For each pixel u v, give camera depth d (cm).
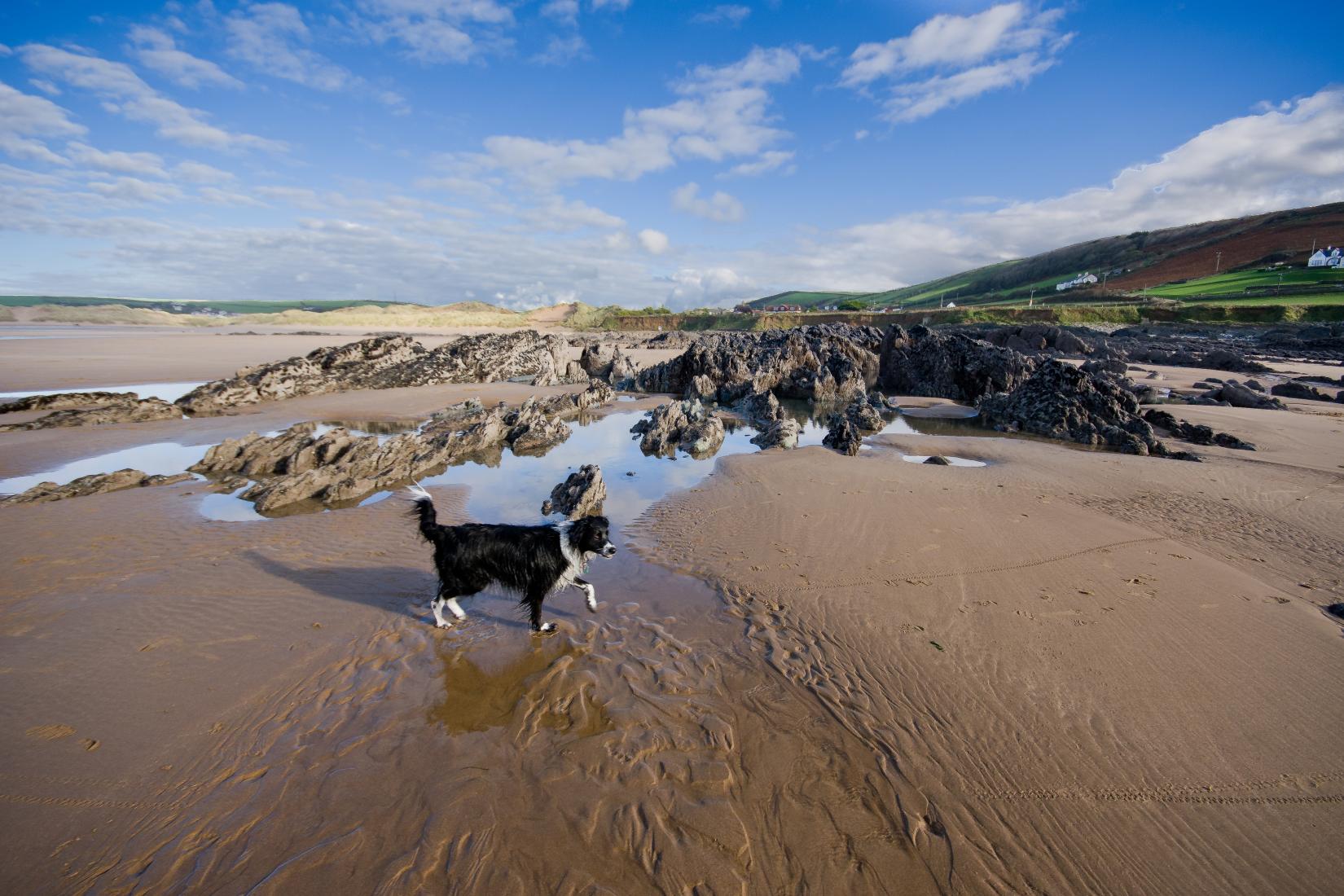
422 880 391
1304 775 479
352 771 482
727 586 817
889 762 495
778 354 3139
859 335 3847
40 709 544
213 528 1019
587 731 532
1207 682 595
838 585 809
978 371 2889
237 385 2477
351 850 411
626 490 1294
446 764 491
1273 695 576
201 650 646
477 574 683
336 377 2941
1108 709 556
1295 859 408
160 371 3369
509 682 604
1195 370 3703
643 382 3375
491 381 3400
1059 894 387
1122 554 906
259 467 1426
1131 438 1708
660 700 575
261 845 413
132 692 573
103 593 767
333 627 700
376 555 914
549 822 438
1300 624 702
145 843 412
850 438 1667
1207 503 1159
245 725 533
